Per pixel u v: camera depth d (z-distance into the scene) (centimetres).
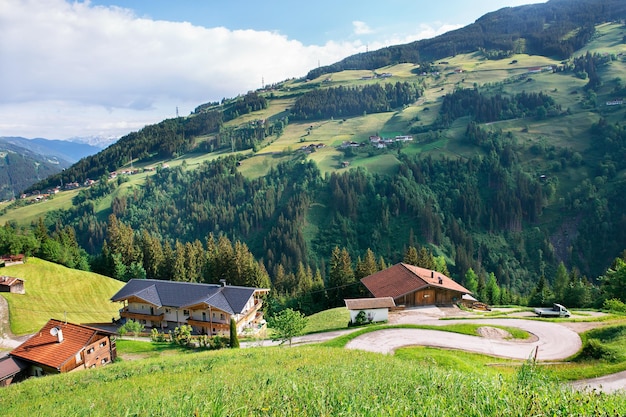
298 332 4556
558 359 3856
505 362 3775
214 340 5138
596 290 8512
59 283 8419
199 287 6856
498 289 9506
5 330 6041
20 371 4153
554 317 5809
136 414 973
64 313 7269
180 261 10331
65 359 4141
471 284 9838
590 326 4900
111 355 4725
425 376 1306
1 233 9212
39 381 3089
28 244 9481
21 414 1684
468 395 931
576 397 833
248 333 6341
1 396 2695
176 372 2772
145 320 6744
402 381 1280
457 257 15375
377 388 1138
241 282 9212
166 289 6894
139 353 5056
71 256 10919
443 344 4319
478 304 6825
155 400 1239
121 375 2900
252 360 2981
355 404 838
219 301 6375
